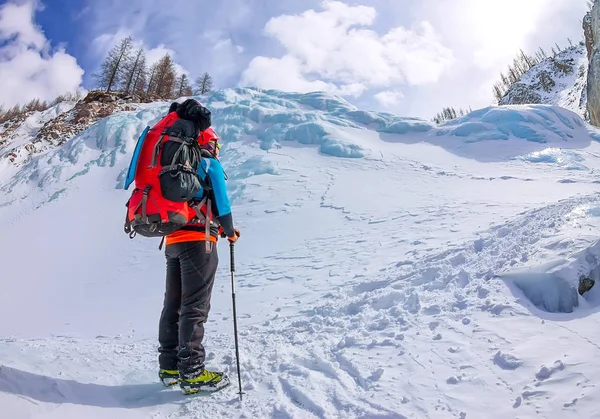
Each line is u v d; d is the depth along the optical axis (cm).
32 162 3409
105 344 499
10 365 265
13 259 1803
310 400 249
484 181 1653
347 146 2344
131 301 1006
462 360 269
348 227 1316
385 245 978
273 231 1460
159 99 5297
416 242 920
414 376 261
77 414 229
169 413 249
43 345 388
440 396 234
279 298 708
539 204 1090
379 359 295
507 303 338
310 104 3142
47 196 2741
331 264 920
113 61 6016
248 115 2888
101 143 3250
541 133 2241
